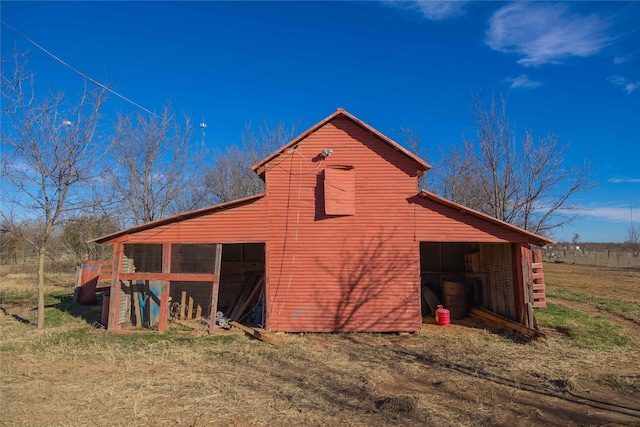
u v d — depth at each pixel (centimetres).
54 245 2392
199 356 921
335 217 1201
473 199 2448
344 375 790
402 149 1195
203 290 1496
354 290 1177
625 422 584
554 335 1127
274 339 1056
